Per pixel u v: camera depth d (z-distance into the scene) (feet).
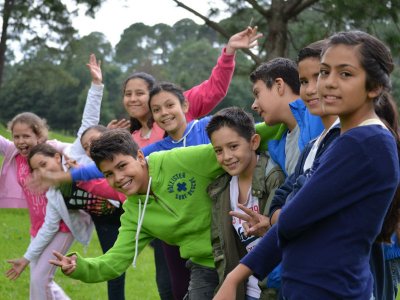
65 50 103.96
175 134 16.80
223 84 18.16
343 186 8.70
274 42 44.11
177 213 13.50
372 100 9.03
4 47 97.14
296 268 9.06
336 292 8.77
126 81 18.78
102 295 25.09
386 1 38.45
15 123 20.40
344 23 41.16
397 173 8.79
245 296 12.67
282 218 9.06
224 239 12.83
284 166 12.62
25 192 19.79
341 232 8.82
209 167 13.39
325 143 9.71
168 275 17.43
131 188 13.35
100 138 13.35
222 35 45.78
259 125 13.37
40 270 18.63
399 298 23.97
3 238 36.63
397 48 38.96
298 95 12.75
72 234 18.93
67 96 170.09
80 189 18.08
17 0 92.53
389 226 9.61
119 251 13.43
